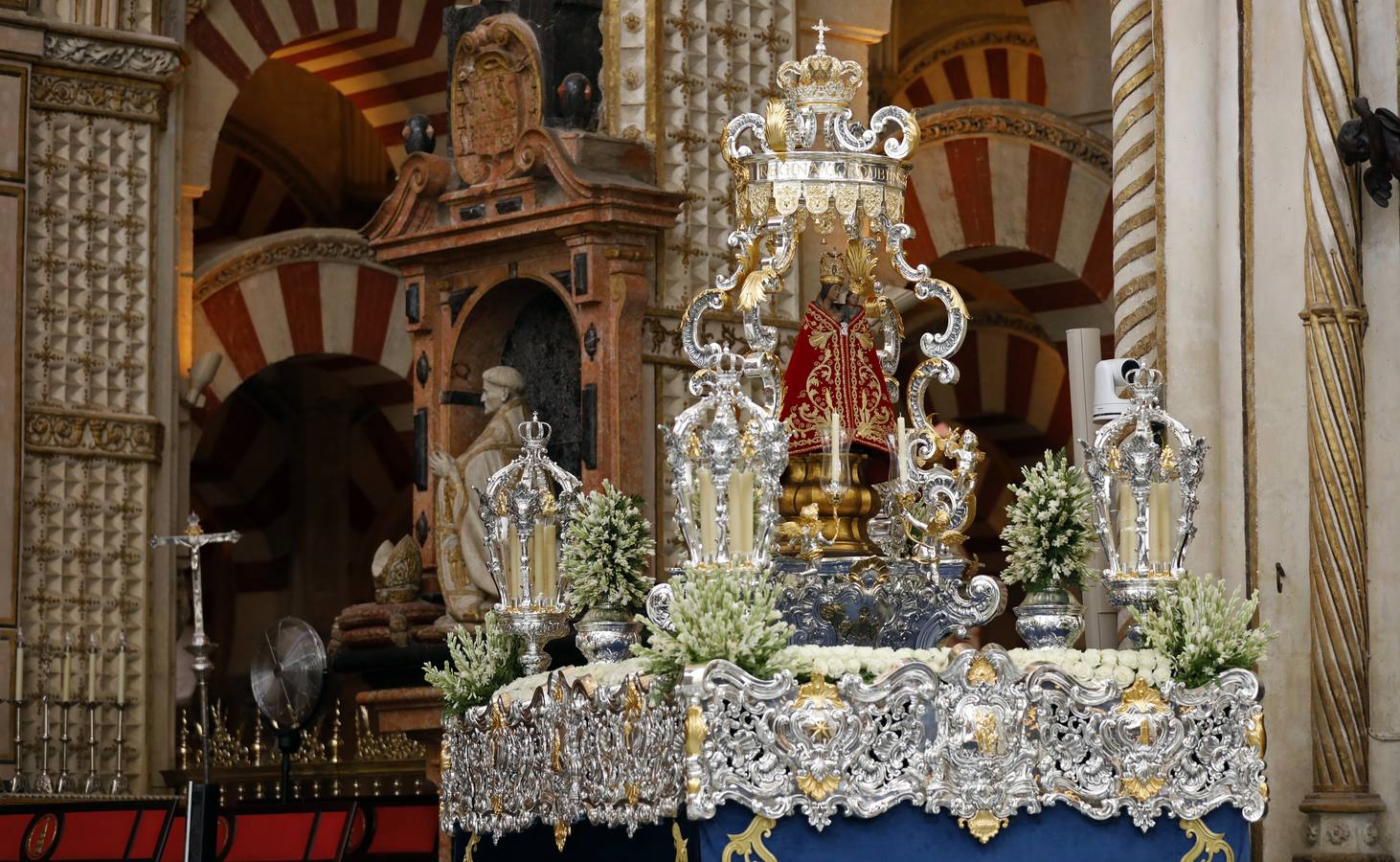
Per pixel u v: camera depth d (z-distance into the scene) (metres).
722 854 5.57
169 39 13.40
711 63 12.42
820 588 6.67
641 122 12.16
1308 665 9.19
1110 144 13.61
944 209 13.48
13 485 12.57
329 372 17.72
